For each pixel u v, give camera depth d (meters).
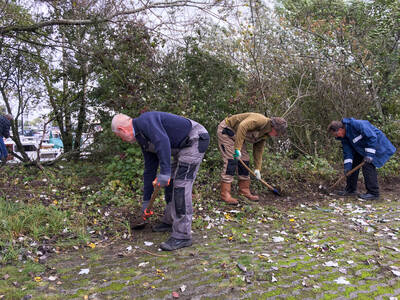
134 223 3.53
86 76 5.66
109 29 5.27
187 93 5.33
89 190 4.55
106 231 3.32
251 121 3.99
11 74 5.64
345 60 6.98
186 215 2.96
